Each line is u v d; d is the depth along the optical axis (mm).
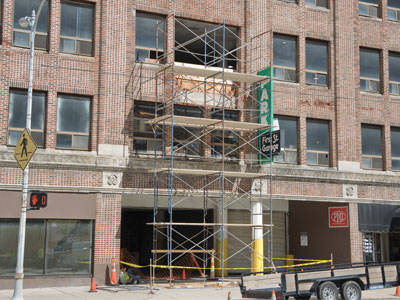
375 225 29203
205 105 26047
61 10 24406
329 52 29625
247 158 27016
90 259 23438
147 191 24625
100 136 24062
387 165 30141
